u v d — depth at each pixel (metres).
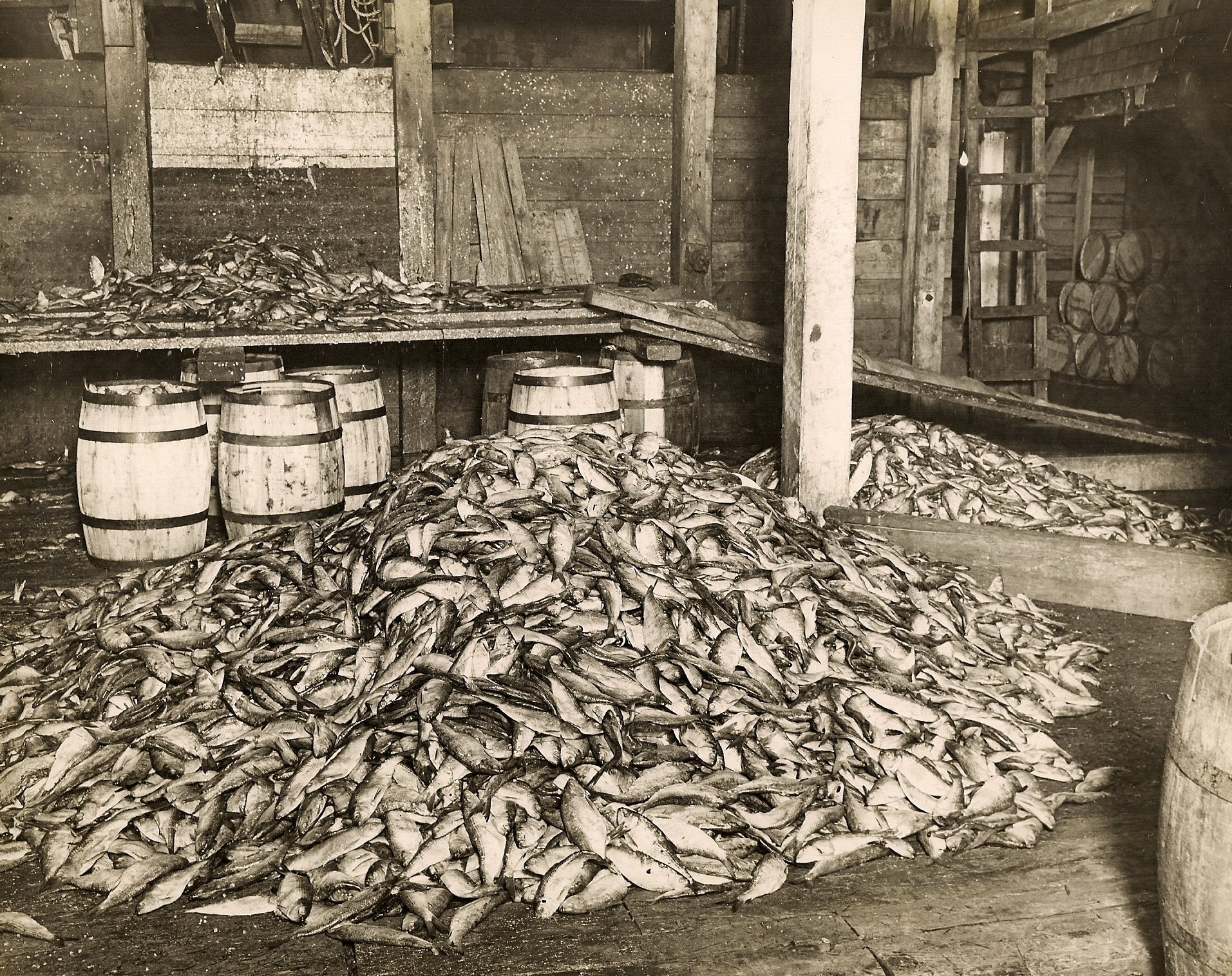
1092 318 10.41
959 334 8.98
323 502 5.47
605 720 3.26
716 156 8.41
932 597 4.54
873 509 5.68
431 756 3.16
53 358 7.54
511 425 6.20
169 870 2.96
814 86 5.00
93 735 3.43
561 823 3.02
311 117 7.68
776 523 4.55
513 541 3.80
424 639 3.47
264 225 7.70
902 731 3.47
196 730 3.41
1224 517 6.23
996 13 9.86
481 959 2.65
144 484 5.30
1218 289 9.39
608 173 8.25
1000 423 8.96
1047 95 9.50
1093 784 3.47
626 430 6.63
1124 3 8.45
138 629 3.96
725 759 3.28
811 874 2.99
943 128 8.45
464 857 2.96
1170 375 9.66
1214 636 2.34
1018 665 4.22
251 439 5.33
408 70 7.73
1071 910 2.85
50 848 3.07
